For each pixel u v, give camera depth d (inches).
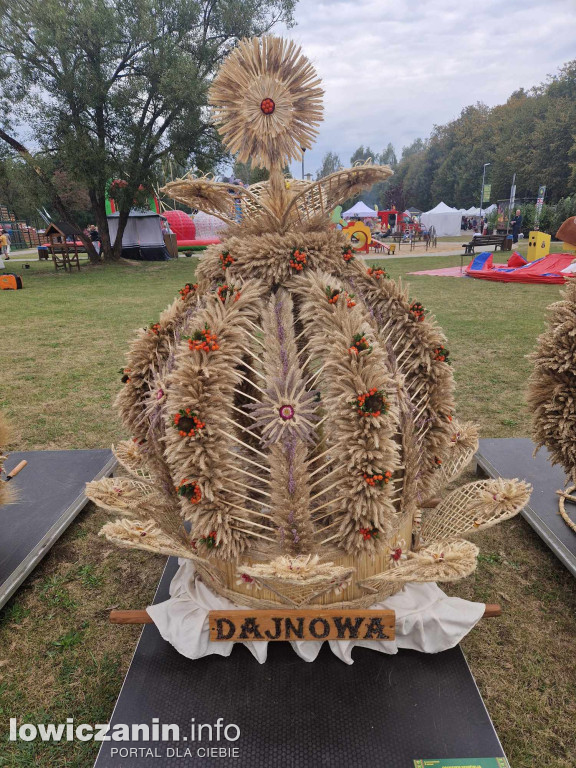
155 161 788.0
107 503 106.6
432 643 96.7
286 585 91.7
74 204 1378.0
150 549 89.4
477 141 2288.4
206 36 773.3
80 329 390.3
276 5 773.9
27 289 600.7
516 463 165.0
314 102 92.8
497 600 117.9
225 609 97.0
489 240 892.6
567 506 141.7
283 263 95.3
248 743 83.0
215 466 86.4
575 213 1229.7
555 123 1529.3
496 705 93.3
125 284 633.0
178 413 84.2
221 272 99.0
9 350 331.6
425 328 103.0
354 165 94.5
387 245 1072.2
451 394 107.3
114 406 104.7
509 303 443.5
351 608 94.8
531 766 83.4
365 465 84.2
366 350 85.7
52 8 645.9
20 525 139.5
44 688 98.9
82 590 124.3
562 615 113.5
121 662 103.8
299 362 89.7
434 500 135.3
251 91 89.8
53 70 693.9
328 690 91.0
